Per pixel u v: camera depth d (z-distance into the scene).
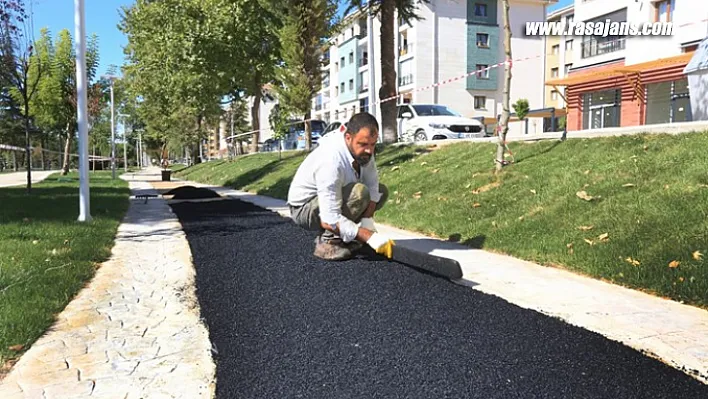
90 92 22.94
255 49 20.97
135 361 2.51
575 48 25.42
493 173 7.38
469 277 4.07
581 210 5.20
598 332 2.85
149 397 2.15
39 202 9.95
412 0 13.02
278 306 3.26
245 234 6.09
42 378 2.33
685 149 5.74
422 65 35.84
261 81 23.27
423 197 7.55
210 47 19.48
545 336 2.76
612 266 4.03
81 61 7.20
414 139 13.91
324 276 3.90
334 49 51.34
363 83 43.78
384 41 12.70
